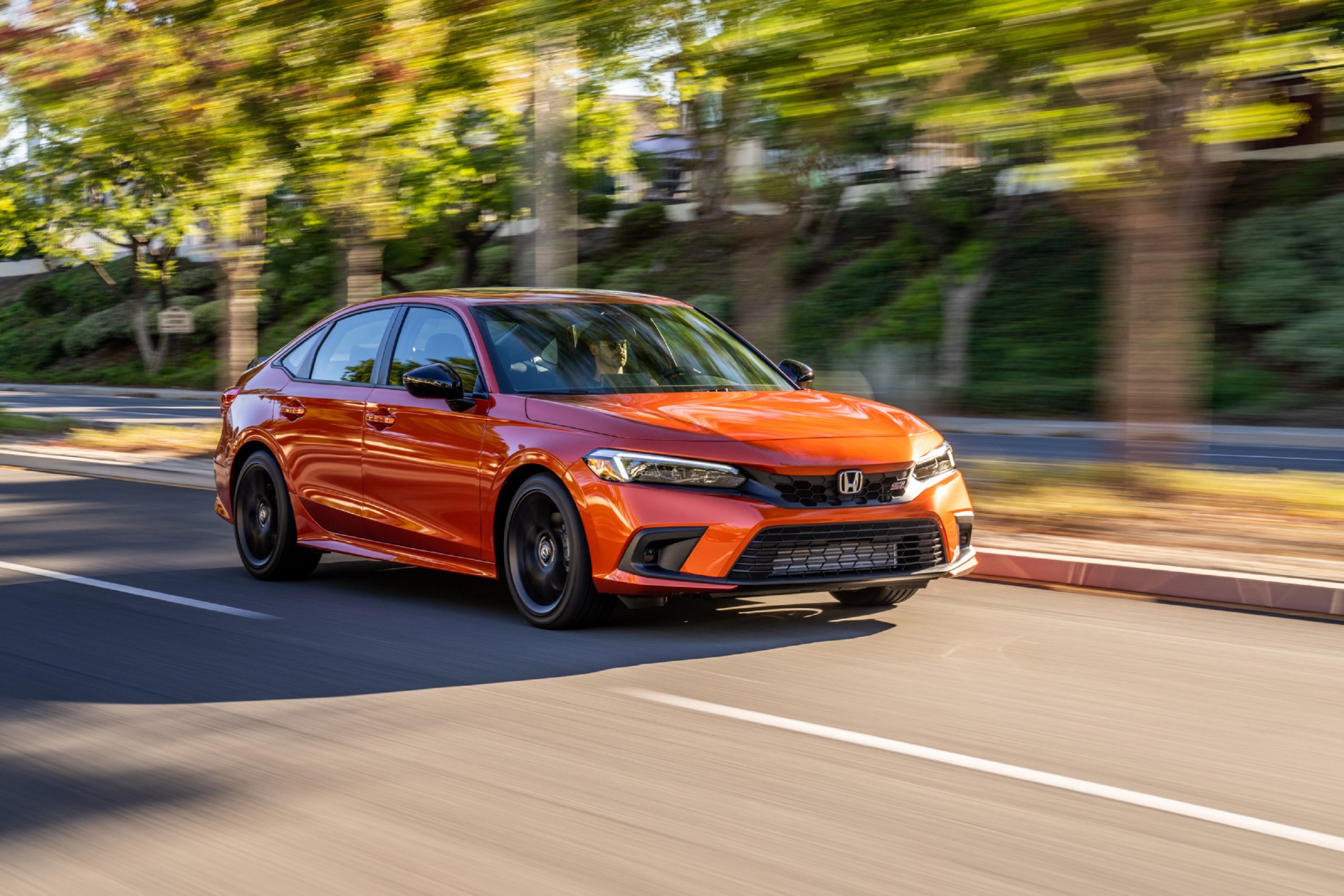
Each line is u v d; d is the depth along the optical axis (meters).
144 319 47.84
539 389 6.92
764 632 6.53
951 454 6.87
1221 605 7.24
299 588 7.95
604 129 26.98
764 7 10.01
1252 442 20.45
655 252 38.47
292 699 5.36
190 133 16.62
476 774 4.37
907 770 4.39
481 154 27.30
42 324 54.03
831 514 6.21
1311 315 25.23
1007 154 11.34
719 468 6.14
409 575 8.38
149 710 5.23
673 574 6.14
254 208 19.16
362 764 4.49
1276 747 4.66
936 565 6.59
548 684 5.53
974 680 5.59
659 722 4.96
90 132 17.95
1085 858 3.64
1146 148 10.43
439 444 7.10
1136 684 5.52
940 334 29.39
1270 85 10.75
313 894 3.43
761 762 4.48
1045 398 26.34
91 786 4.32
